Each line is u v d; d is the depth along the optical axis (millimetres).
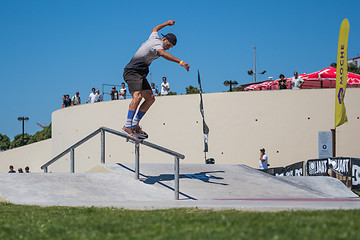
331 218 5043
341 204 7637
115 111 28531
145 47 9492
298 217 5215
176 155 9133
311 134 24719
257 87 27797
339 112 20516
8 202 8648
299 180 12461
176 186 9273
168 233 4473
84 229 5000
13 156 41406
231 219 5156
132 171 11312
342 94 20375
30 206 8000
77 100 32281
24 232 5074
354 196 11945
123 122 28188
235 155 25391
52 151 34375
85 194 9305
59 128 33031
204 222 5066
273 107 25094
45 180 9898
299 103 24859
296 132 24812
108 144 28766
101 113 29172
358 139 24406
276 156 24938
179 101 26578
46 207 7840
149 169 11688
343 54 20203
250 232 4270
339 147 24453
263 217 5301
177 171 9289
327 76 27109
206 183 10898
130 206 7582
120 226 5027
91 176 10531
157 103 27000
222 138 25641
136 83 9602
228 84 26547
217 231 4406
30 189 9305
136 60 9539
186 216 5785
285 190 10930
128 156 27891
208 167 12773
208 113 25938
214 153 25734
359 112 24438
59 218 6145
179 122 26500
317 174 18250
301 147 24734
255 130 25234
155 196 9523
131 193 9617
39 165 40562
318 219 4953
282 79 26188
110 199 9148
